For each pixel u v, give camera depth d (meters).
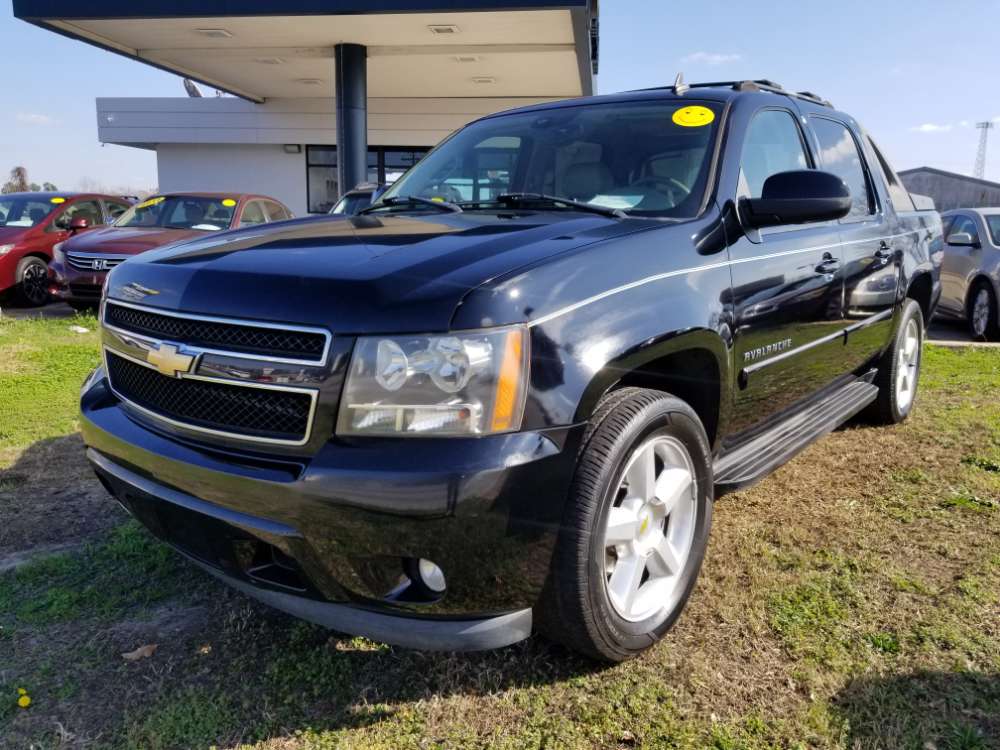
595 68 20.58
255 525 2.12
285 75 18.62
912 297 5.16
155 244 9.62
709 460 2.73
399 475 1.95
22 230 11.86
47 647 2.67
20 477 4.26
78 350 7.52
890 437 4.79
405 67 17.36
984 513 3.62
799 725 2.22
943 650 2.55
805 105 4.05
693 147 3.19
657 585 2.63
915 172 41.75
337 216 3.27
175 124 22.61
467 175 3.64
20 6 13.30
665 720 2.25
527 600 2.19
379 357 2.00
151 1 13.30
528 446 2.04
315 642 2.68
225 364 2.19
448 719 2.29
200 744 2.20
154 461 2.31
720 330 2.74
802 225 3.54
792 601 2.87
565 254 2.31
